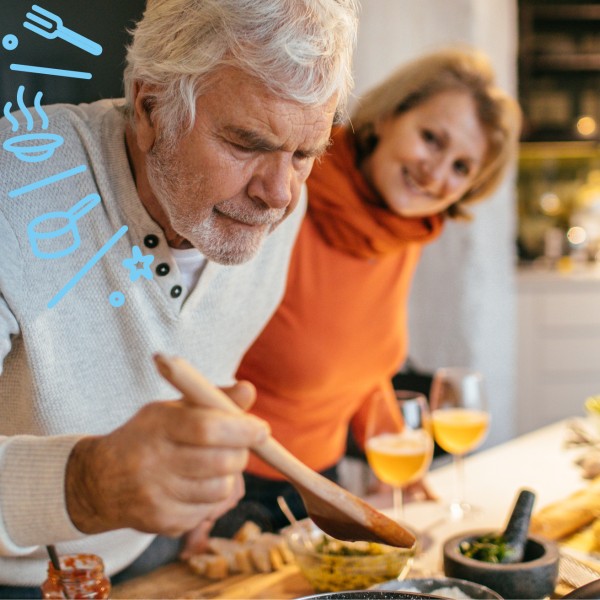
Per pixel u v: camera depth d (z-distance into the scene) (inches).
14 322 42.1
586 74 173.5
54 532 31.8
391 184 65.4
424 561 48.6
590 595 33.5
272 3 34.5
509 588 40.0
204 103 36.4
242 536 49.6
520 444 71.1
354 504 30.1
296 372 66.5
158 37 37.4
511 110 65.6
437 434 64.7
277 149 36.7
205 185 37.9
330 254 66.1
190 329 49.0
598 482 56.1
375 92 67.2
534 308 158.2
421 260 142.3
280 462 29.0
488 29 139.0
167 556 53.9
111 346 46.2
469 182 67.3
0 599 46.3
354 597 34.0
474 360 141.8
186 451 27.5
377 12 133.3
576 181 179.2
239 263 41.0
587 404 62.9
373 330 69.6
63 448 31.4
